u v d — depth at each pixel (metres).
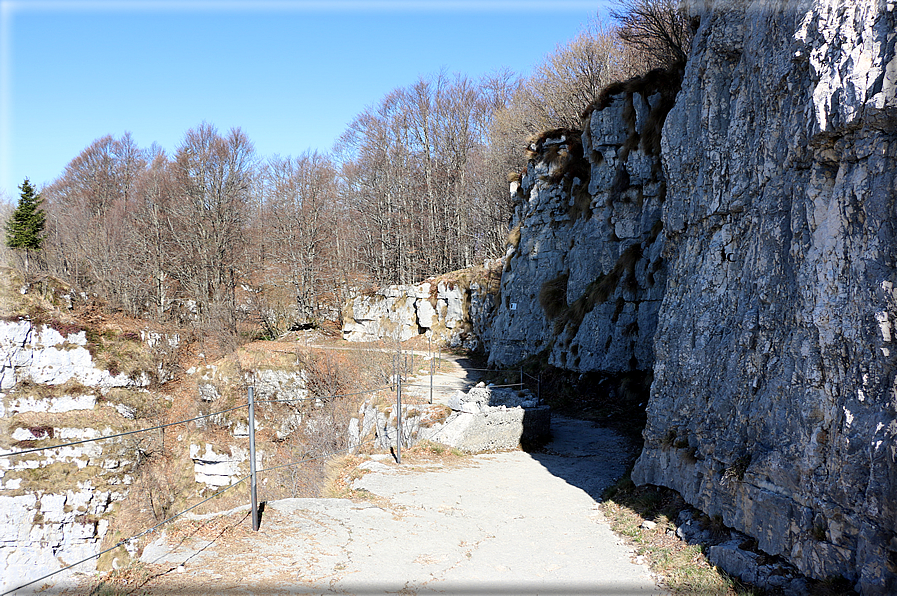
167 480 29.11
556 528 8.65
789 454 6.07
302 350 31.95
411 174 55.81
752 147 8.11
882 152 5.26
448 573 6.79
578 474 12.04
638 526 8.49
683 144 10.99
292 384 30.17
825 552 5.38
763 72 7.70
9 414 28.06
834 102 5.71
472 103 56.03
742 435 7.25
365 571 6.68
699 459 8.22
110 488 27.36
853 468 5.15
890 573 4.60
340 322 49.53
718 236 8.94
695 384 8.69
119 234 46.34
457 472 11.96
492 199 45.47
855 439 5.18
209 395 31.12
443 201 53.50
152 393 32.06
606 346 20.50
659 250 19.41
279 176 58.75
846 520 5.16
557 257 26.52
